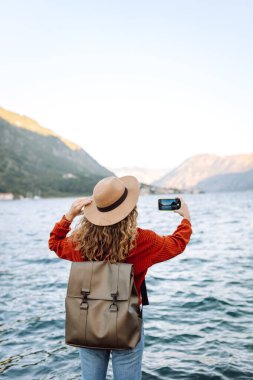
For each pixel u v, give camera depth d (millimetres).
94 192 1787
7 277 7121
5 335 4051
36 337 3967
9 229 19594
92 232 1771
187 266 7512
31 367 3281
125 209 1755
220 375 3008
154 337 3830
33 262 8820
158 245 1765
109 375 3043
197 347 3557
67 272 7441
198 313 4512
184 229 1855
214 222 19484
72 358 3436
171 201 1909
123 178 1900
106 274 1709
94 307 1670
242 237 12203
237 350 3455
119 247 1729
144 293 1909
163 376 3037
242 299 5000
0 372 3201
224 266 7340
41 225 22422
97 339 1646
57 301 5301
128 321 1641
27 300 5402
